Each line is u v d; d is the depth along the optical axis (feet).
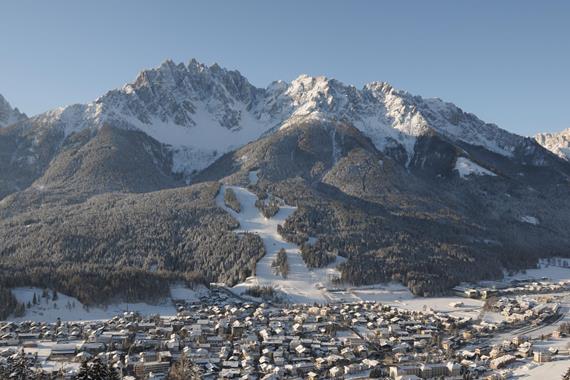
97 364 638.12
